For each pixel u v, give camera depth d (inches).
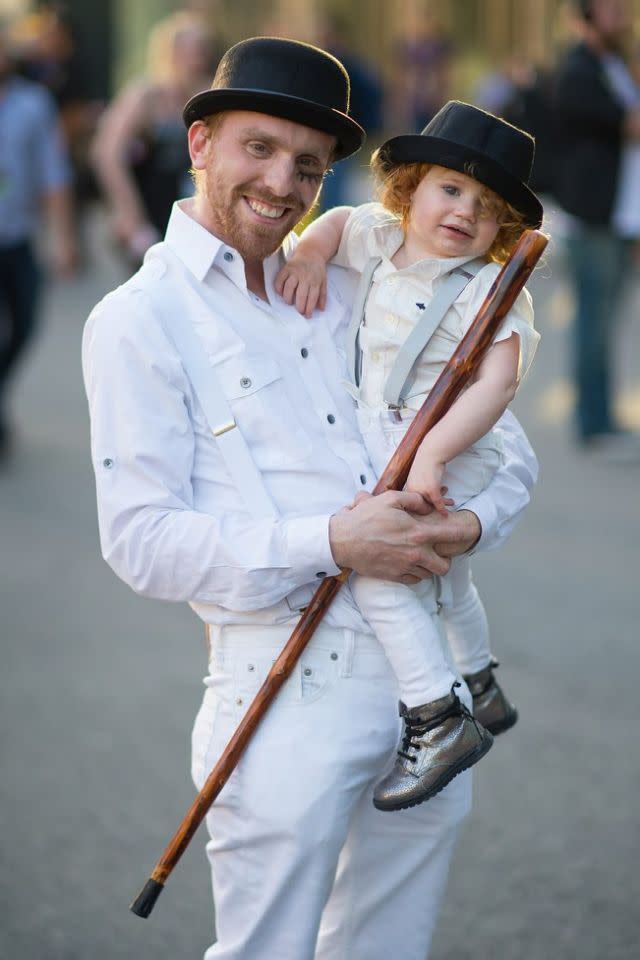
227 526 122.8
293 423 126.6
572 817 202.8
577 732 228.4
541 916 179.2
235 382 125.4
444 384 126.5
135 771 217.5
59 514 343.9
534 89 390.6
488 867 190.1
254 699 124.3
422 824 133.4
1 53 392.8
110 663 257.8
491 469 134.4
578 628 270.7
